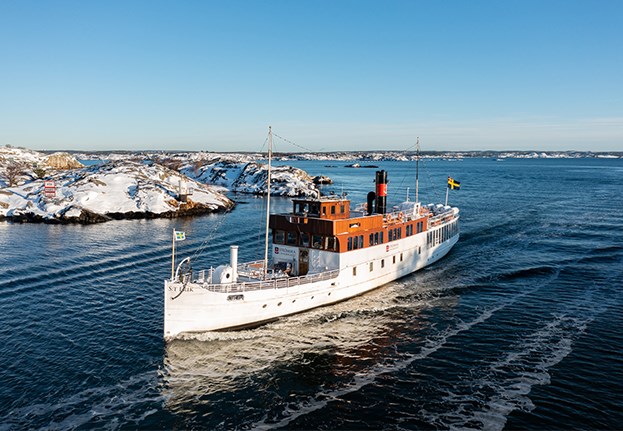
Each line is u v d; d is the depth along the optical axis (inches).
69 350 1321.4
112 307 1678.2
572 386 1134.4
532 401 1069.1
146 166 5930.1
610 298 1793.8
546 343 1386.6
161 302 1738.4
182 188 4783.5
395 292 1888.5
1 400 1059.3
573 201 5068.9
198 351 1334.9
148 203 4431.6
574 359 1277.1
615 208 4443.9
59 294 1822.1
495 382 1160.2
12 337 1405.0
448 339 1428.4
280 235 1835.6
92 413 1021.8
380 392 1123.3
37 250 2647.6
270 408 1056.8
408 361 1284.4
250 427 985.5
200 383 1162.6
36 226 3649.1
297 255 1791.3
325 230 1680.6
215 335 1424.7
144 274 2130.9
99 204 4298.7
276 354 1328.7
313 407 1060.5
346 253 1721.2
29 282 1979.6
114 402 1067.9
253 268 1777.8
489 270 2229.3
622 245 2743.6
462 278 2091.5
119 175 5172.2
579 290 1902.1
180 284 1350.9
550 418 1004.6
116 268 2236.7
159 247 2765.7
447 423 992.2
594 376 1181.7
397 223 2003.0
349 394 1115.3
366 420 1008.9
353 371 1230.9
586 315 1611.7
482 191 6368.1
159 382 1160.8
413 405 1064.2
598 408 1040.2
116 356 1291.8
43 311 1631.4
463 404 1064.8
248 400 1090.1
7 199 4387.3
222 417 1020.5
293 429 978.7
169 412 1034.1
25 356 1279.5
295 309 1603.1
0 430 948.0
